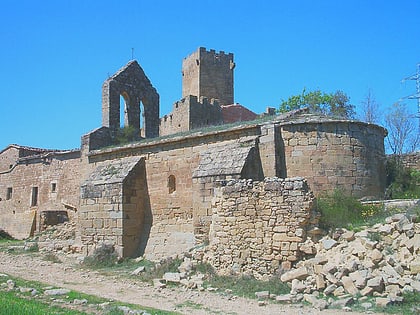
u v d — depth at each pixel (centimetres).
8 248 3084
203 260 2066
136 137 3456
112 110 3359
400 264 1549
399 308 1396
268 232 1861
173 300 1658
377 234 1708
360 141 2281
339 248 1709
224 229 1995
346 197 2055
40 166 3747
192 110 6059
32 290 1716
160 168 2691
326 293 1559
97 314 1389
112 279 2119
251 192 1931
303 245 1773
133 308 1476
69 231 3183
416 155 2817
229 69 7512
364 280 1523
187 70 7606
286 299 1573
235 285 1816
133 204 2672
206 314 1440
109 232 2658
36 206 3734
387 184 2597
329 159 2219
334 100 5847
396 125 4241
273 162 2238
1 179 4125
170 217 2598
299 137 2245
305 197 1808
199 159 2517
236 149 2323
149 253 2561
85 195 2809
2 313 1224
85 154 3189
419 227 1639
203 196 2309
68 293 1703
